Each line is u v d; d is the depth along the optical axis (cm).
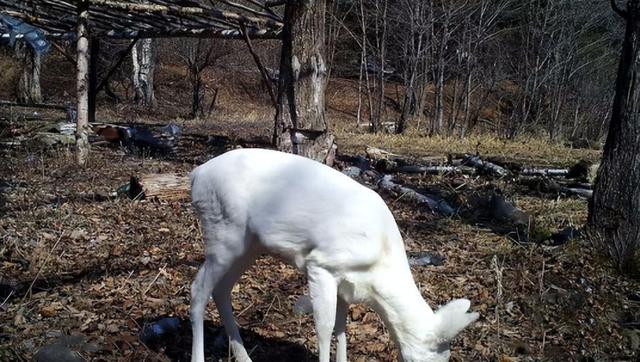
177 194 869
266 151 422
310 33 931
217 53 2981
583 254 711
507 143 2047
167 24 1366
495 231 815
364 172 1116
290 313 546
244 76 3544
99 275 594
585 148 2206
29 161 1087
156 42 3158
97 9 1256
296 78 940
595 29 2986
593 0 2689
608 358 514
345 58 3753
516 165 1327
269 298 570
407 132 2538
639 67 691
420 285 617
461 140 2077
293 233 391
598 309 598
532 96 2622
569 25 2698
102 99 3027
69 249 660
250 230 404
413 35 2617
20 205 803
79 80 1106
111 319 509
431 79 3416
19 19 1395
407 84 2617
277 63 3206
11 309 512
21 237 677
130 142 1328
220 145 1453
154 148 1330
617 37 2817
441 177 1170
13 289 550
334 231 383
